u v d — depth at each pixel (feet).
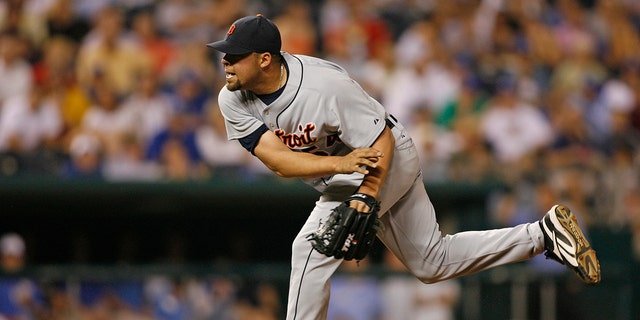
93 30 134.00
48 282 98.53
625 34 172.24
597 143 149.48
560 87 156.04
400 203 61.46
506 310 108.27
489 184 116.16
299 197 113.60
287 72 56.13
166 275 100.83
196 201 116.47
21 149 119.44
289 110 56.29
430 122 138.10
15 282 98.02
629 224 124.67
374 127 56.70
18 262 116.47
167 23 139.13
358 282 104.32
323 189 59.93
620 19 173.58
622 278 110.42
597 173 134.62
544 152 142.61
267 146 56.90
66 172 116.47
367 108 56.85
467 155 133.49
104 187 106.93
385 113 58.54
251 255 127.95
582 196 130.82
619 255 120.67
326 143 58.44
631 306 111.24
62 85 126.21
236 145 125.08
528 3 164.96
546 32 163.02
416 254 61.93
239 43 54.29
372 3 153.79
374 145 56.70
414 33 149.79
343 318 104.01
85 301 99.04
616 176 134.00
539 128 143.64
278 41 55.52
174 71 132.98
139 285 100.22
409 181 59.98
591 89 157.58
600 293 109.91
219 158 124.26
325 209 59.82
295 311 58.49
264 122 57.47
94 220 126.11
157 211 124.26
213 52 137.80
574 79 157.99
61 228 125.29
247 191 110.42
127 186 107.55
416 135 135.03
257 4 147.13
